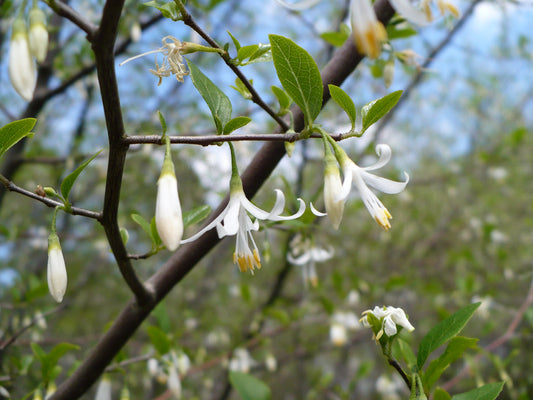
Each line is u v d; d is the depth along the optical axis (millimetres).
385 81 2996
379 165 1642
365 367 4953
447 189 10438
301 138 1610
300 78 1561
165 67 1797
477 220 8703
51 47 4395
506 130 11117
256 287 8523
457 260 7676
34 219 7625
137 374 6582
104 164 6602
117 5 1173
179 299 9047
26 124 1605
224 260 8469
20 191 1638
